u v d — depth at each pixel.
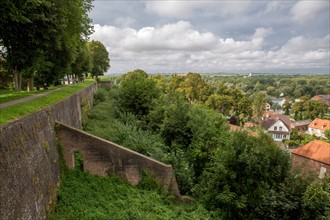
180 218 13.61
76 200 12.73
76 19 21.56
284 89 189.12
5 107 11.69
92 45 64.25
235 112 75.38
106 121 29.28
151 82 36.84
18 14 12.55
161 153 19.81
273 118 73.12
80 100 26.27
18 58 16.48
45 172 11.44
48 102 15.52
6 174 7.91
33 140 10.67
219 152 18.11
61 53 22.52
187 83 73.50
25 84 35.22
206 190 17.05
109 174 15.33
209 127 24.44
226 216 15.60
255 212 15.17
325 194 13.12
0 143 7.90
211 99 69.81
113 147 15.23
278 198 14.39
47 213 10.82
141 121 31.73
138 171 15.61
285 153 17.31
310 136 69.31
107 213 12.20
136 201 13.96
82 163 15.66
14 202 8.14
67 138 14.63
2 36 15.01
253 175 16.06
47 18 14.96
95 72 65.75
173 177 16.14
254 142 17.27
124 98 35.28
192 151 22.73
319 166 32.75
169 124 26.44
